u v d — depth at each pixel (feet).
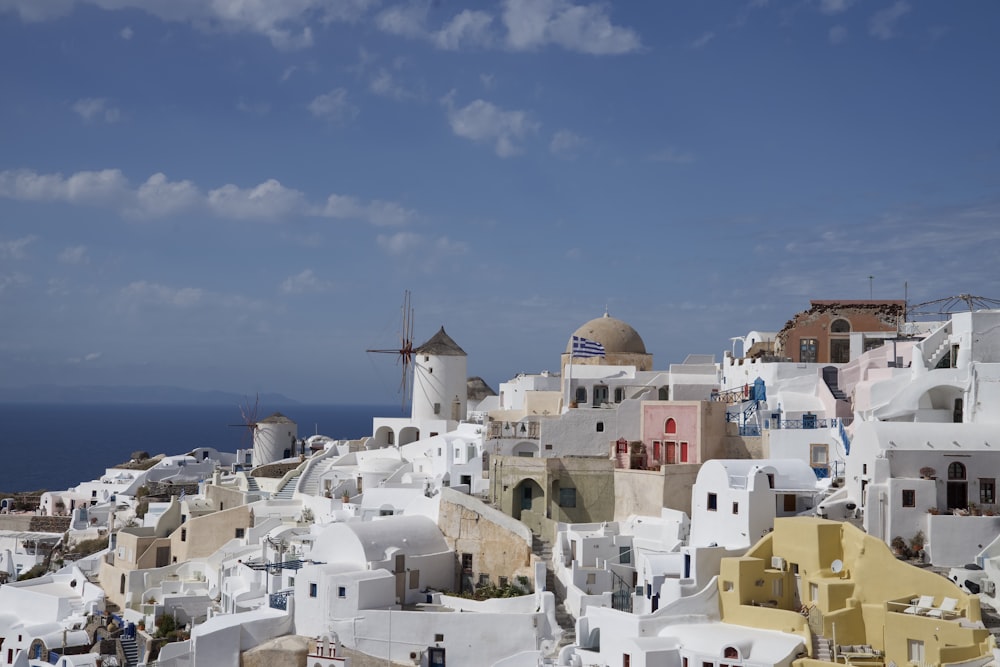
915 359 229.66
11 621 282.97
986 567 177.58
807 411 259.19
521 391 347.15
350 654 221.05
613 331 342.03
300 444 431.43
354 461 355.77
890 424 201.05
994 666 158.81
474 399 434.30
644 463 258.37
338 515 286.05
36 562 349.20
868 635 178.60
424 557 242.17
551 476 253.85
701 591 193.57
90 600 280.72
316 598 227.40
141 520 343.87
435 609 230.27
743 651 176.96
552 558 236.63
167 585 280.10
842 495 208.64
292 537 273.95
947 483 196.54
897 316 297.33
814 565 188.24
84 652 256.93
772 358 300.20
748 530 205.05
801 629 180.65
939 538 189.88
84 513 364.79
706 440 253.24
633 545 230.48
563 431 271.69
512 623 212.64
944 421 220.43
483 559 245.04
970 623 164.76
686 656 181.47
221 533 305.53
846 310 299.79
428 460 329.11
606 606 209.67
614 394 305.12
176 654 235.81
